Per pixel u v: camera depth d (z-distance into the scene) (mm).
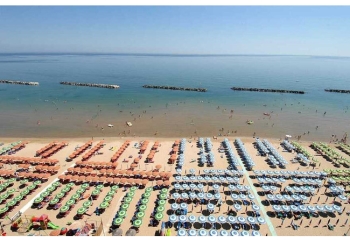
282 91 109125
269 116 70750
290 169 38969
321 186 33312
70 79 141750
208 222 25703
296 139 53469
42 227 25453
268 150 45906
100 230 24812
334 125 63594
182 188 31656
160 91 108938
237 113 73750
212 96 98562
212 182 34125
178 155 43375
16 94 97438
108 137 53000
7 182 32750
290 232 25484
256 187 33344
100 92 104562
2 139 51594
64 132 56156
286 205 28109
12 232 25109
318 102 89375
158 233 25219
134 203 29766
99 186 32000
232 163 39844
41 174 34531
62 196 30156
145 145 45969
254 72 196250
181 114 71938
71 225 24969
